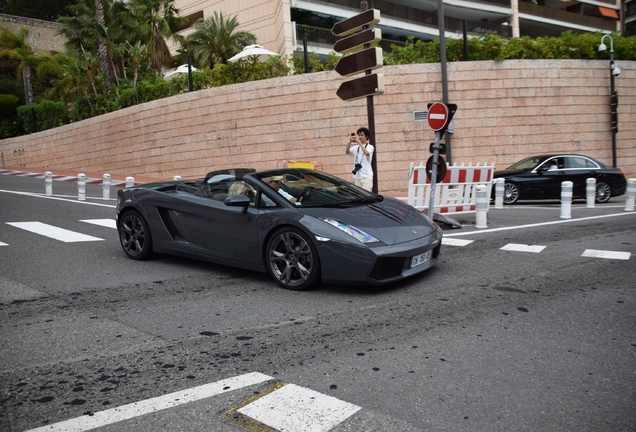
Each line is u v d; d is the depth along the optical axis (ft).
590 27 136.67
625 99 62.85
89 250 24.20
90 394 9.96
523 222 31.22
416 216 18.67
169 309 15.34
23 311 15.26
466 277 18.16
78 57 99.91
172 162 69.72
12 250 24.16
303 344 12.31
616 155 61.87
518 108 58.70
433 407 9.11
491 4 117.08
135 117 73.72
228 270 20.22
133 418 9.02
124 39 97.19
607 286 16.57
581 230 27.53
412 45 62.75
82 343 12.66
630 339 12.06
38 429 8.71
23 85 124.98
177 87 73.46
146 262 21.77
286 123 60.49
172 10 104.68
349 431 8.38
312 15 101.45
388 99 57.16
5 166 104.88
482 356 11.32
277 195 18.22
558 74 59.41
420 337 12.55
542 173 45.06
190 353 11.93
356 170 29.19
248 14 109.91
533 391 9.64
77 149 86.02
